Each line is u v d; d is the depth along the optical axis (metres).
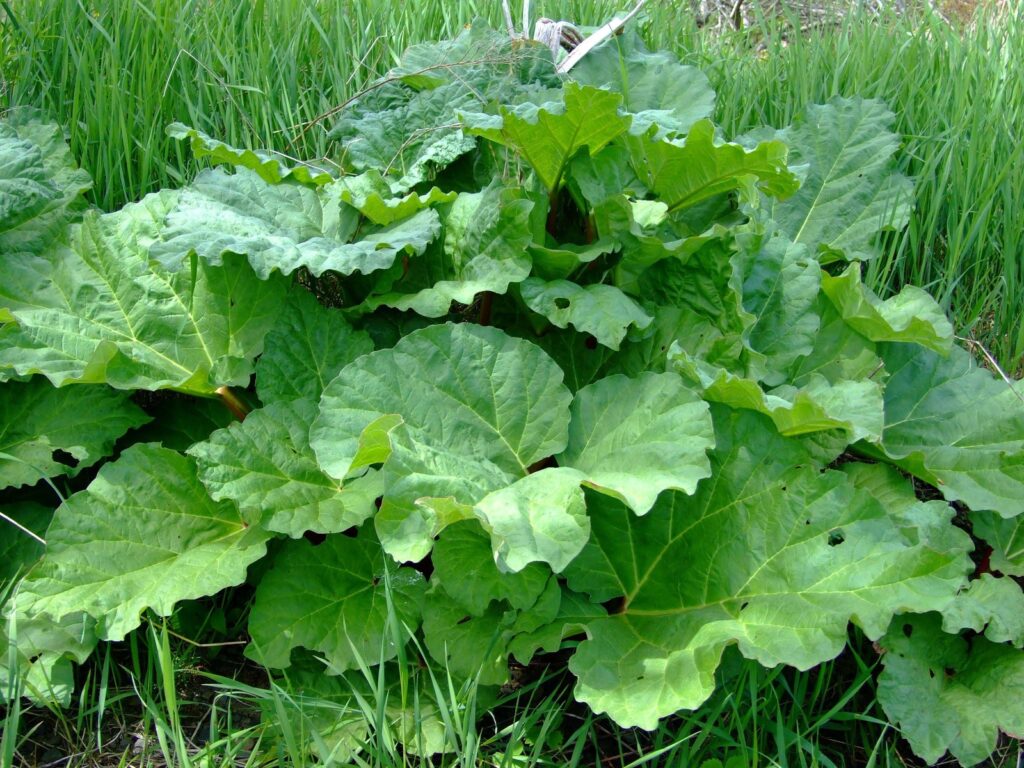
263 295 1.58
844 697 1.39
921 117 2.08
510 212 1.50
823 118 1.90
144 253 1.61
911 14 2.70
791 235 1.85
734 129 2.04
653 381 1.45
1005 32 2.37
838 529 1.37
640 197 1.68
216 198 1.58
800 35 2.32
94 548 1.41
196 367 1.55
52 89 1.94
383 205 1.56
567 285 1.54
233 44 2.02
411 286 1.62
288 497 1.43
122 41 2.01
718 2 3.11
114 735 1.40
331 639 1.41
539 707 1.38
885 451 1.50
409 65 1.86
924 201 1.94
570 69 1.92
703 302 1.59
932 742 1.34
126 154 1.80
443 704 1.29
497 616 1.40
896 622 1.40
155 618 1.45
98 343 1.51
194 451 1.43
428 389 1.46
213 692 1.45
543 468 1.51
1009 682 1.37
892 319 1.62
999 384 1.60
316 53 2.13
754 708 1.34
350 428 1.42
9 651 1.32
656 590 1.45
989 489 1.51
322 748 1.26
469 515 1.29
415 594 1.42
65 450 1.50
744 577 1.40
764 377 1.53
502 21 2.26
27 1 2.02
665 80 1.92
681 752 1.36
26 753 1.37
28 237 1.60
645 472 1.38
